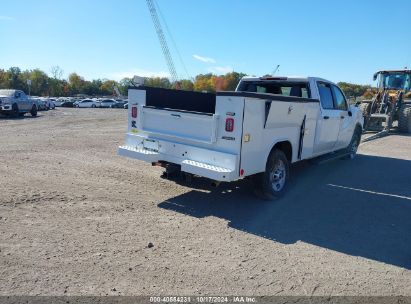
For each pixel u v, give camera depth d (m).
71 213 5.51
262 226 5.48
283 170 6.76
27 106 25.66
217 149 5.72
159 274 3.93
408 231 5.55
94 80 119.62
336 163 10.56
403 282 4.04
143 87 6.66
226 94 5.52
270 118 5.96
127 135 6.89
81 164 8.78
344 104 9.38
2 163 8.48
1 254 4.16
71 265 4.01
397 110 18.72
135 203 6.15
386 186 8.13
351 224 5.75
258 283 3.87
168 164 6.34
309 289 3.80
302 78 7.82
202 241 4.83
